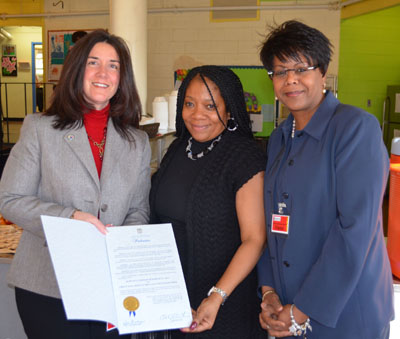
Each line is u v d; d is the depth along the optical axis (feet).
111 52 5.03
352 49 22.81
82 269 4.09
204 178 4.92
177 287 4.24
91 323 4.88
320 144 4.12
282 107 23.03
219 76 4.91
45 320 4.86
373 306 4.05
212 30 23.79
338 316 3.92
